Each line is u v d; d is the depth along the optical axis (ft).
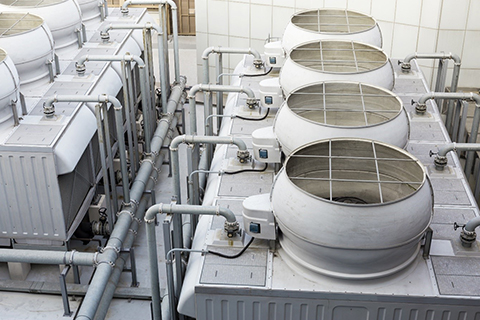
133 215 38.45
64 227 34.58
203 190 34.73
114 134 44.65
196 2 56.65
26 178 33.32
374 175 25.58
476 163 39.93
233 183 30.30
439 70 40.81
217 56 41.42
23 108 35.96
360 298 22.93
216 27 56.90
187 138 29.04
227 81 58.95
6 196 33.86
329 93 29.35
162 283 36.22
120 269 34.99
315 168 25.55
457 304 22.74
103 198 39.99
